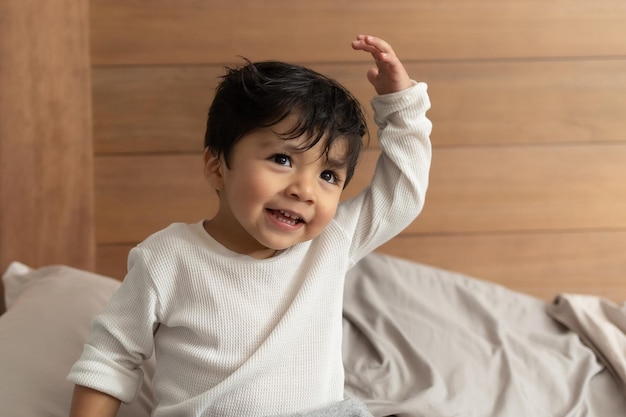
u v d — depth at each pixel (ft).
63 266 5.16
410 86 3.49
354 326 5.01
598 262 6.28
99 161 5.69
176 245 3.22
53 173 5.61
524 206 6.14
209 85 5.72
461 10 5.85
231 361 3.15
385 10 5.79
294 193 3.05
